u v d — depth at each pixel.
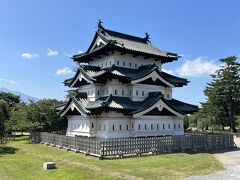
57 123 57.34
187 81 47.34
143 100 41.34
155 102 38.47
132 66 43.91
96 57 45.88
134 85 40.78
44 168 25.16
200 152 37.00
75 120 43.97
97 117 40.12
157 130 40.78
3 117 42.06
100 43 44.25
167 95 45.34
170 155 32.97
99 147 30.44
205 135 40.88
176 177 22.31
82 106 39.81
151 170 24.44
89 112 37.81
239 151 39.59
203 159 30.77
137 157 31.19
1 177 21.88
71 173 23.28
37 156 32.22
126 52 42.12
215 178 22.30
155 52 46.34
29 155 33.22
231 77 85.25
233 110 86.75
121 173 22.95
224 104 88.00
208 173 24.17
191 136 38.81
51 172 23.80
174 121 43.25
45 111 55.81
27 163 27.72
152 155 32.81
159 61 47.59
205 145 40.56
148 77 40.44
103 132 38.25
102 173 22.95
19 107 69.56
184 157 31.84
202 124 90.31
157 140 34.56
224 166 27.69
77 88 47.62
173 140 36.38
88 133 39.56
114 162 27.91
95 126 40.03
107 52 42.75
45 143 44.69
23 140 53.09
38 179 21.39
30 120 54.25
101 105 35.72
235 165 28.36
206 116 91.06
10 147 40.97
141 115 37.34
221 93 87.06
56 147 40.16
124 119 39.09
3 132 42.31
